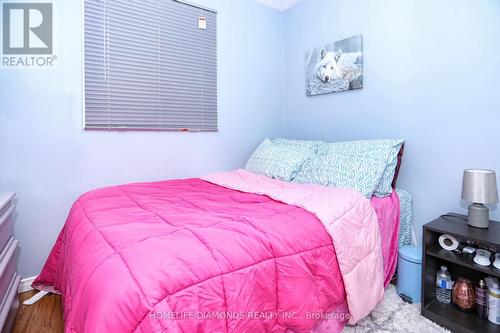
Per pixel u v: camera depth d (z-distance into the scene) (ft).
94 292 2.55
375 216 5.15
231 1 8.96
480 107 5.46
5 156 6.00
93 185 6.91
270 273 3.31
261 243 3.41
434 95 6.13
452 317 4.76
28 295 6.04
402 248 5.85
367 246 4.72
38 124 6.26
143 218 4.00
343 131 8.14
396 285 5.88
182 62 8.10
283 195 5.26
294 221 4.07
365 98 7.50
